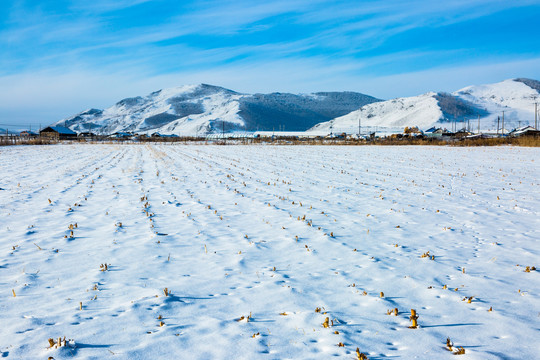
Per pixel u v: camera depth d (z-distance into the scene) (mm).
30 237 9242
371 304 5680
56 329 4707
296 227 10508
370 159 35156
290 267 7418
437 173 23672
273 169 26016
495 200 14719
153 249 8398
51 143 80625
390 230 10367
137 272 6984
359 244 9016
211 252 8297
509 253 8336
